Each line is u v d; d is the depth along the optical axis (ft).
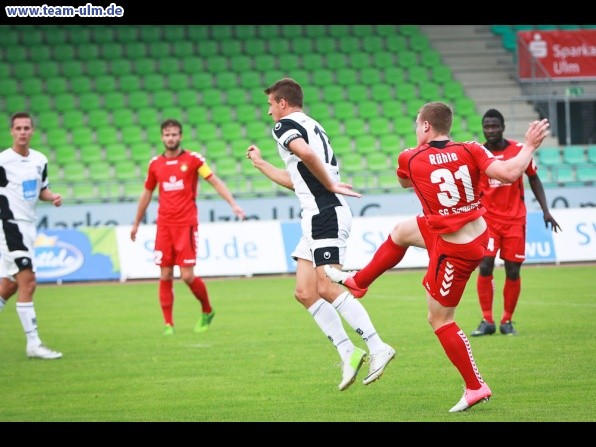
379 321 120.67
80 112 282.15
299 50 318.86
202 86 301.84
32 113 282.77
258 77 304.71
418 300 146.92
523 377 78.48
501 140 106.22
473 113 293.02
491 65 317.01
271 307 143.95
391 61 314.96
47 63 300.20
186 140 276.82
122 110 286.46
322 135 72.18
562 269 197.06
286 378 81.82
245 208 230.68
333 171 72.13
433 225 66.13
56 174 262.06
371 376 69.05
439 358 90.02
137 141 277.23
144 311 143.23
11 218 97.40
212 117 288.71
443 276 66.39
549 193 235.61
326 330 71.26
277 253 206.39
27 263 97.71
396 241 69.82
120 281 202.39
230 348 101.09
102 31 314.96
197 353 98.02
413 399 71.61
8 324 131.75
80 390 78.48
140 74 304.30
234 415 67.05
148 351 100.48
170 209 115.14
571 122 314.76
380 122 289.12
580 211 211.82
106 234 203.92
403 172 67.77
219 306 148.05
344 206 71.77
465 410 66.49
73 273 201.67
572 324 111.75
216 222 214.28
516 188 104.37
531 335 103.40
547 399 69.62
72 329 122.21
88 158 268.62
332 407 69.36
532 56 297.94
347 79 307.37
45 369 90.02
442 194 65.10
